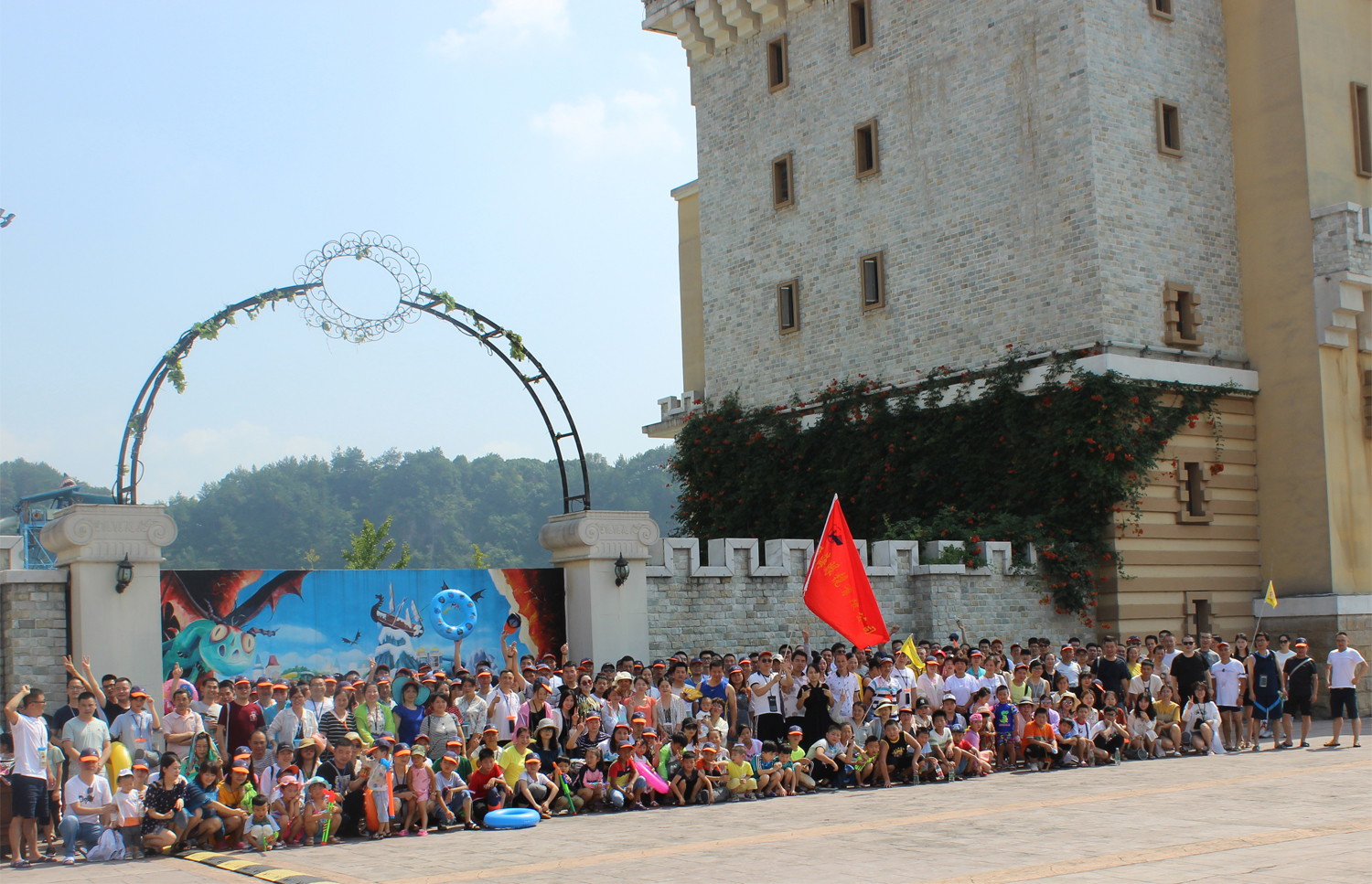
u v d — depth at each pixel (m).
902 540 25.97
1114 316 27.23
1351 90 29.66
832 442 31.66
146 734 14.54
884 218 31.62
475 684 16.72
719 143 35.91
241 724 14.85
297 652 18.47
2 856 13.71
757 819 14.97
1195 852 11.58
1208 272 29.00
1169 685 21.25
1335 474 28.02
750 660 19.55
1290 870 10.46
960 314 29.81
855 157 32.31
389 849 13.60
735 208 35.38
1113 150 27.77
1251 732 22.11
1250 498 28.94
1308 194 28.42
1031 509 27.73
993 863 11.32
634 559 21.47
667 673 18.47
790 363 33.66
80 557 16.61
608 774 16.61
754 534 33.53
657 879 11.04
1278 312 28.88
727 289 35.50
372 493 138.00
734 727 18.05
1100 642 26.92
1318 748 21.78
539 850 13.09
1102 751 19.95
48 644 16.77
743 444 33.81
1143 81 28.47
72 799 13.39
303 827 14.14
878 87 31.91
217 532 133.12
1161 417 27.42
